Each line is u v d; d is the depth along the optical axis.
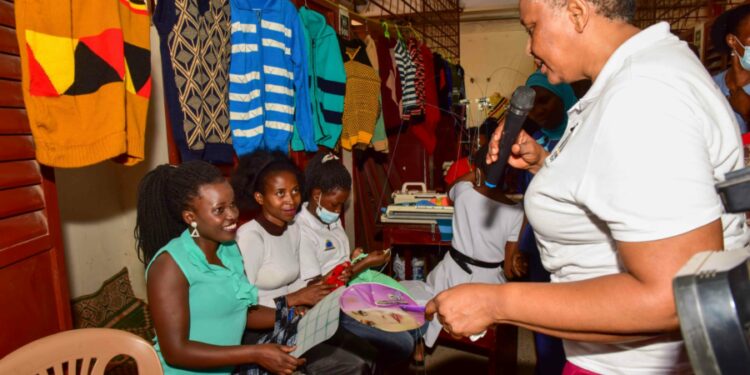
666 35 0.72
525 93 0.93
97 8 1.19
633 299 0.57
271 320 1.44
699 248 0.54
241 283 1.30
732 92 2.04
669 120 0.59
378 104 2.90
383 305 1.22
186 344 1.15
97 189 2.24
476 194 2.06
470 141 3.23
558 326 0.64
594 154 0.64
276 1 2.02
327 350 1.54
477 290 0.71
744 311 0.34
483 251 2.10
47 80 1.12
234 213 1.25
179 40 1.57
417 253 3.12
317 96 2.41
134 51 1.33
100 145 1.21
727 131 0.66
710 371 0.34
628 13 0.73
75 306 2.00
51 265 1.26
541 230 0.80
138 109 1.35
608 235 0.71
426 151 3.69
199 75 1.63
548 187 0.73
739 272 0.36
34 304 1.21
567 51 0.77
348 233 3.12
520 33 5.03
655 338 0.72
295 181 1.63
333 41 2.48
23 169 1.17
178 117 1.60
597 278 0.63
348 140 2.69
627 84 0.63
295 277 1.72
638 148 0.59
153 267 1.16
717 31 2.09
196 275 1.18
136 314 2.20
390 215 2.63
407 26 3.79
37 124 1.12
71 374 0.96
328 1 2.69
